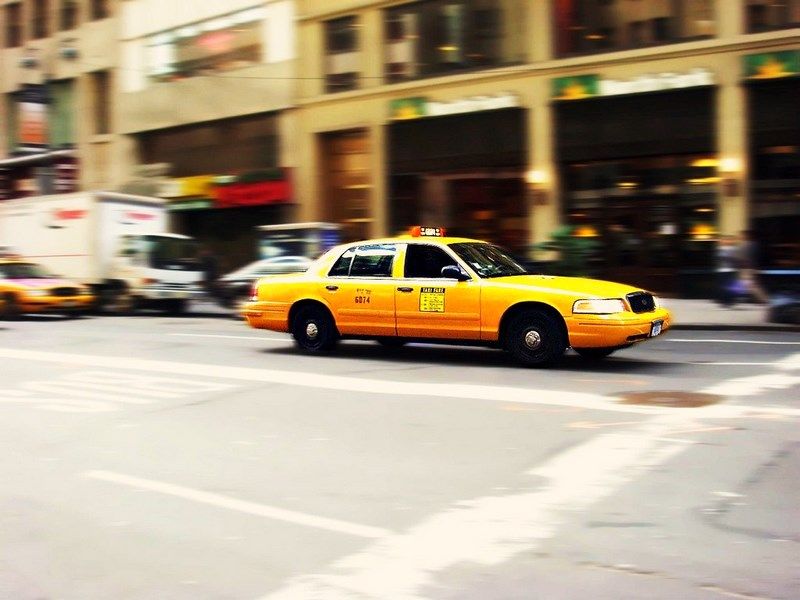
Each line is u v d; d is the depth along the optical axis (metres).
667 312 10.84
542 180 22.73
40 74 35.03
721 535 4.49
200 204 29.64
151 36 31.44
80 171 33.97
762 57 19.67
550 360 10.34
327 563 4.21
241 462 6.18
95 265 22.27
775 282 15.37
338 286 11.75
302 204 27.38
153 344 13.86
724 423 7.05
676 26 20.89
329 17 26.52
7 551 4.50
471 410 7.83
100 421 7.70
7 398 8.98
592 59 21.84
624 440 6.53
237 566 4.20
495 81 23.44
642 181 21.66
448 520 4.81
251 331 16.17
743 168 20.11
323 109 26.84
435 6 24.56
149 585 4.00
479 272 10.90
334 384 9.42
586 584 3.91
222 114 29.30
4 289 19.98
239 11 28.77
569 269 21.11
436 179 24.80
